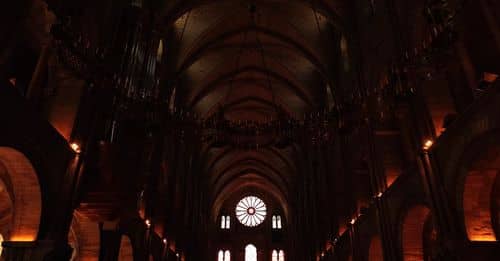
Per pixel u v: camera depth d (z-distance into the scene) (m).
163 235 24.73
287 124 19.50
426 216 14.41
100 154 14.16
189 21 25.59
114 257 15.62
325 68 26.47
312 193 32.94
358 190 21.08
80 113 13.51
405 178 14.64
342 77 24.77
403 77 13.55
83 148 13.38
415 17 14.27
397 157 17.16
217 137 19.78
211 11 25.42
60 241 11.62
